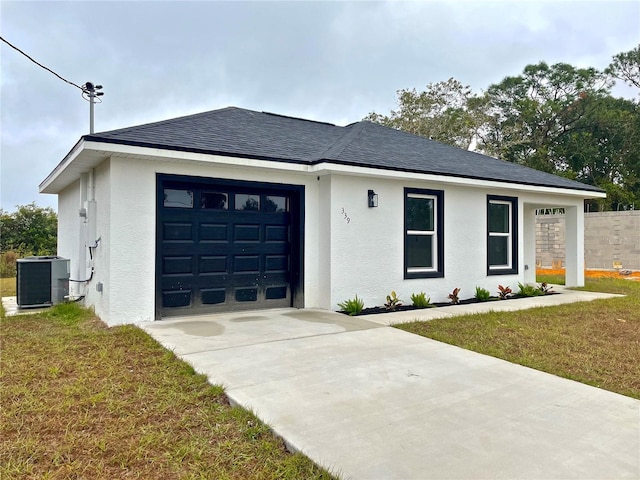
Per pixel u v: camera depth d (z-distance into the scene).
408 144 10.66
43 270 8.40
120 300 6.34
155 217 6.61
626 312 8.06
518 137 31.19
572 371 4.57
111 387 3.85
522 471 2.57
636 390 4.00
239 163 6.81
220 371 4.24
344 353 4.96
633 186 29.22
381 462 2.65
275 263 7.98
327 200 7.95
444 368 4.53
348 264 8.06
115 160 6.30
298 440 2.92
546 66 32.25
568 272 12.52
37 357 4.75
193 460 2.72
